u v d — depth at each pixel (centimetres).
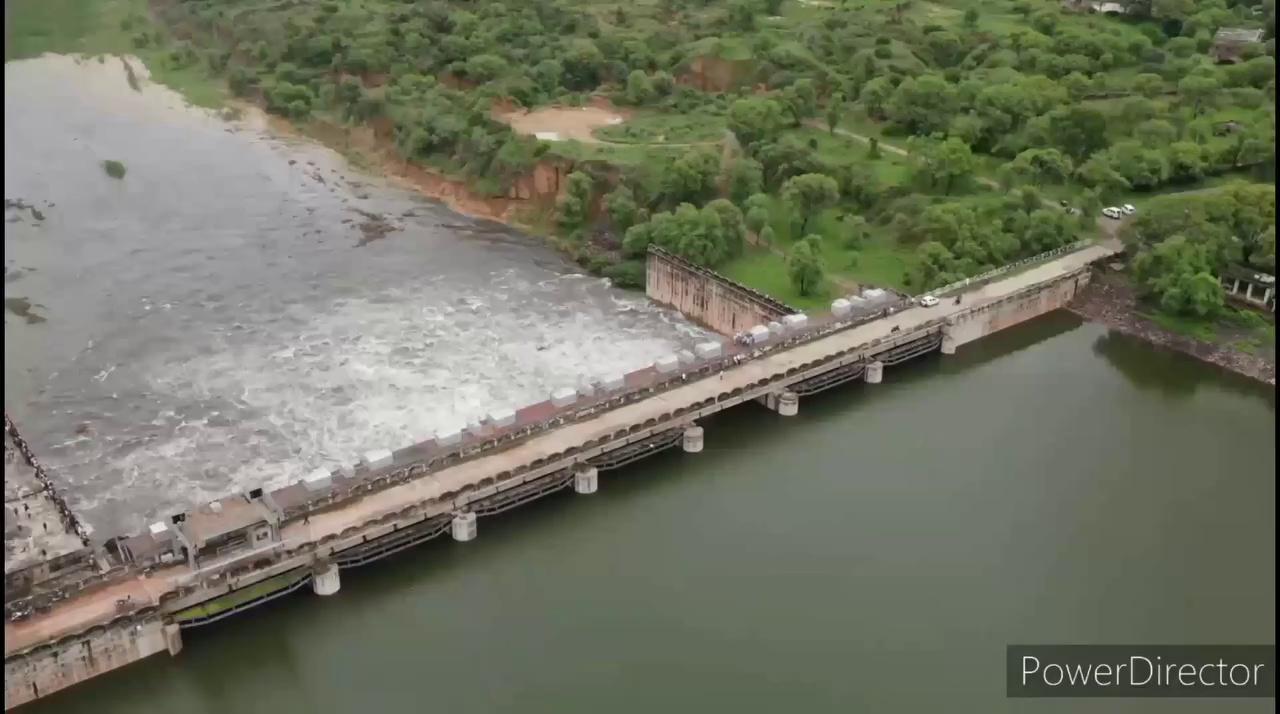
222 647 16050
